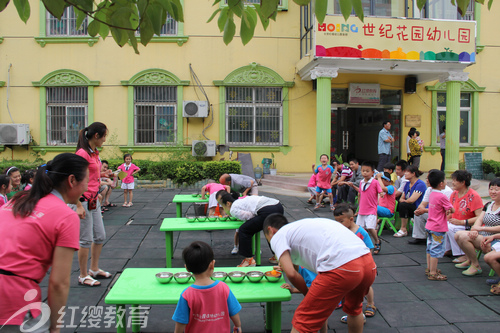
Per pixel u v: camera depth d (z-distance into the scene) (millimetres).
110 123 13172
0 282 2143
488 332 3746
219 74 13281
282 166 13477
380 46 10922
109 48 13109
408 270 5438
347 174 8898
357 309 3234
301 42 13180
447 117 12102
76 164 2430
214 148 12961
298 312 3029
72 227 2312
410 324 3924
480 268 5258
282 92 13438
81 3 2545
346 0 2410
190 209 9125
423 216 6488
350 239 3039
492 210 5172
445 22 11156
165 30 13250
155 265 5508
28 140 12844
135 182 11992
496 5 13898
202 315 2838
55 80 13023
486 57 13953
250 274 3652
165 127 13352
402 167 7395
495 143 14125
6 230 2225
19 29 12961
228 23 2920
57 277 2242
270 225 3459
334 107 13578
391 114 13852
